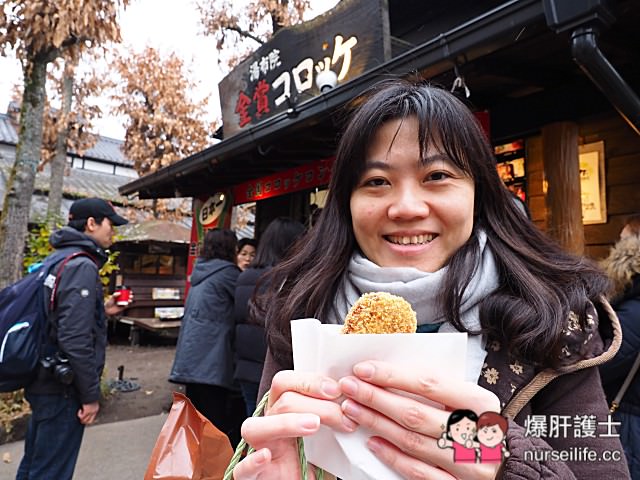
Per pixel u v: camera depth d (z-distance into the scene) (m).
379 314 0.74
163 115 11.83
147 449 3.96
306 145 4.15
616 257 1.82
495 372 0.87
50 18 4.88
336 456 0.70
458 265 0.91
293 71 4.61
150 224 9.64
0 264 4.86
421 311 0.92
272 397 0.74
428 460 0.65
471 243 0.96
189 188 6.44
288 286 1.21
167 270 9.73
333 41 4.00
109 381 6.31
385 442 0.68
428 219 0.91
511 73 2.69
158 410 5.15
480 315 0.88
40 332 2.31
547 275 0.96
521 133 3.25
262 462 0.69
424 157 0.89
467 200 0.92
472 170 0.94
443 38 2.23
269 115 5.05
